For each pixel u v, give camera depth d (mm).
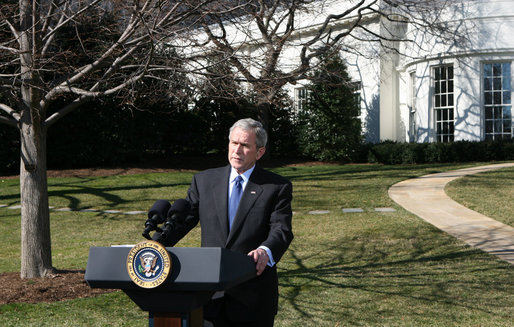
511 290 5832
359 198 12453
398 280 6348
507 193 12047
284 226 2764
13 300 5543
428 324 4895
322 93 19984
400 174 15930
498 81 19594
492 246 7906
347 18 22203
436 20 19531
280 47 7727
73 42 9891
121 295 5809
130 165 18578
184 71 6457
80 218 11289
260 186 2896
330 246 8281
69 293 5828
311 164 20453
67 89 6168
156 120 18688
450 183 13625
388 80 22562
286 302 5621
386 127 22625
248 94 7844
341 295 5828
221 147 21312
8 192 14148
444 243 8164
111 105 17312
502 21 19266
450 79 20344
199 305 2008
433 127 20766
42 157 6480
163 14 6617
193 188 3043
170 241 2842
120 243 9086
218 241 2875
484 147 18828
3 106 6516
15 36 6371
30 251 6441
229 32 14805
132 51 6215
